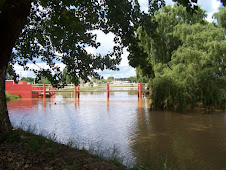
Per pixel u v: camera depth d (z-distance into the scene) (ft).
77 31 21.18
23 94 94.32
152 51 71.46
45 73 24.98
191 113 50.75
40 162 13.20
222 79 60.03
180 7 71.46
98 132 31.76
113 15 19.49
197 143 26.32
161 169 17.15
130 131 32.42
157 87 55.52
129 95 121.80
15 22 16.43
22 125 34.22
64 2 18.39
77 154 15.56
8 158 13.52
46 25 23.65
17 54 26.30
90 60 23.29
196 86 54.13
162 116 46.60
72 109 57.47
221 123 38.68
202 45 56.24
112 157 17.95
